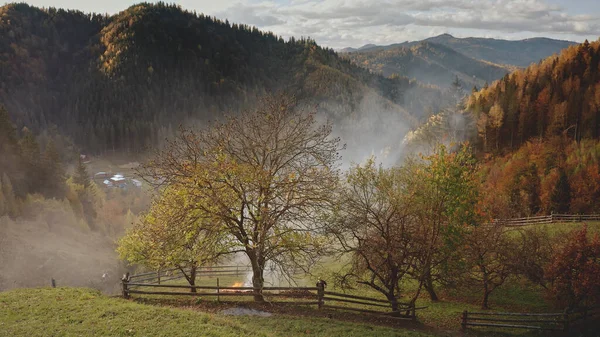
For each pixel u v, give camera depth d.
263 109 26.12
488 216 34.88
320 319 22.38
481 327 25.47
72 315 19.47
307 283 35.81
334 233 25.38
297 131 25.98
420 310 28.39
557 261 26.69
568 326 24.69
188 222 23.89
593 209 71.25
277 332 19.75
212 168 24.23
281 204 24.89
